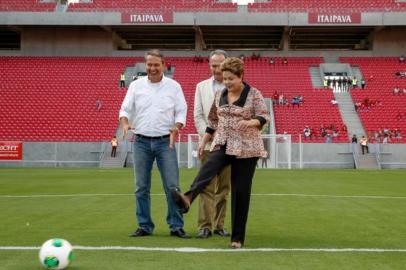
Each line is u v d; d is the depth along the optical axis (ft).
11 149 112.16
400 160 110.11
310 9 138.41
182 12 137.69
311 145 110.63
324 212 33.65
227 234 24.31
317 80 135.85
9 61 142.61
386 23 136.05
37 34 150.00
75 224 27.61
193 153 109.50
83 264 17.83
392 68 139.44
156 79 24.25
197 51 149.28
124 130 23.73
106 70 140.05
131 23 138.82
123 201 40.40
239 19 137.08
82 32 149.69
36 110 124.26
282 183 61.93
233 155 20.57
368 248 20.94
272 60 143.02
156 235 24.14
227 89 21.16
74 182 63.26
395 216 31.68
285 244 21.81
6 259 18.66
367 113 121.39
